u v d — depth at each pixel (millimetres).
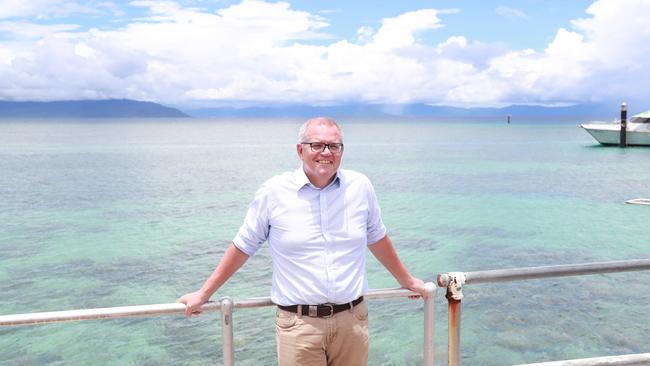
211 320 9531
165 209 23156
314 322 2838
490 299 10516
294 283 2832
